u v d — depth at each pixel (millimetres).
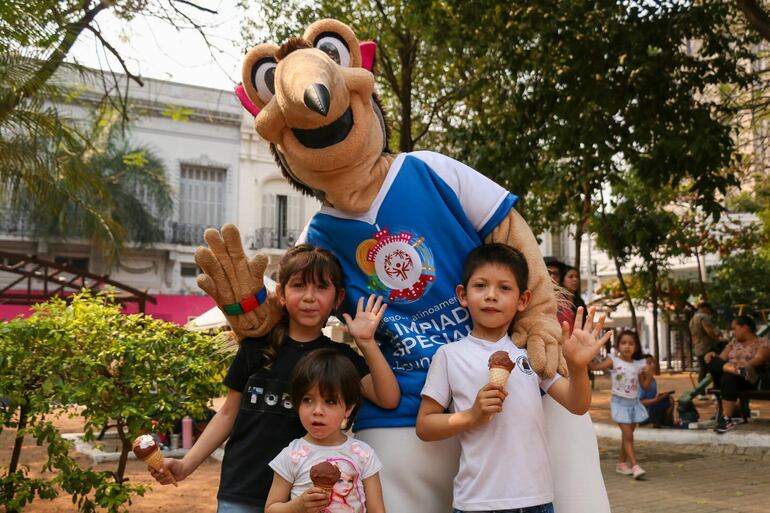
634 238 19141
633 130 9297
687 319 22078
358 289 2842
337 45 2740
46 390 4496
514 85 10188
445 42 9828
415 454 2662
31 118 7656
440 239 2799
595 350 2371
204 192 26797
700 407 12031
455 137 10164
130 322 5012
